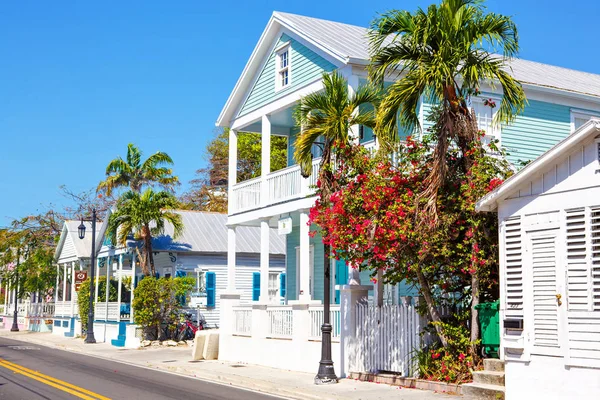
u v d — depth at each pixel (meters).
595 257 11.89
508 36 14.79
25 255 45.91
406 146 15.93
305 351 19.72
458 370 14.84
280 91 23.22
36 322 46.31
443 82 14.62
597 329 11.73
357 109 18.64
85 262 39.34
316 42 21.30
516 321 12.81
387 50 15.41
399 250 14.90
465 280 15.52
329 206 16.31
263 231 22.95
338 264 23.67
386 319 16.84
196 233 34.59
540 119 22.62
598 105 23.94
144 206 30.58
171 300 30.14
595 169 11.95
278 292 34.09
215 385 17.70
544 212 12.66
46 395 15.42
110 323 33.22
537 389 12.48
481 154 15.09
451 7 14.70
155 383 17.91
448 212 14.70
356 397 14.50
